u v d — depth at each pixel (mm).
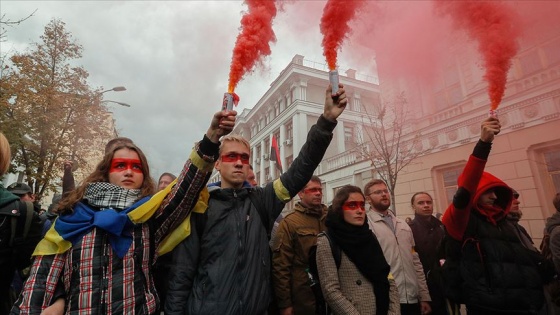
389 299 2221
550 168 6820
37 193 12203
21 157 12312
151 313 1679
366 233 2334
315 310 2598
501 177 7520
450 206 2541
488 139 2346
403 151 9289
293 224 2875
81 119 13258
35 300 1492
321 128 2057
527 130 7113
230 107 1724
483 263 2289
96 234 1619
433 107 9414
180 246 1866
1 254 1916
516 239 2424
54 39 12953
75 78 13242
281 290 2531
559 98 6598
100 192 1767
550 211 6656
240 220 1958
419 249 3568
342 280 2248
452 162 8680
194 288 1789
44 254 1607
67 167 3662
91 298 1505
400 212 9977
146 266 1746
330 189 16203
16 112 11102
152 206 1786
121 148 1957
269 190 2182
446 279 2490
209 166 1804
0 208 1946
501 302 2156
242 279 1787
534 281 2225
